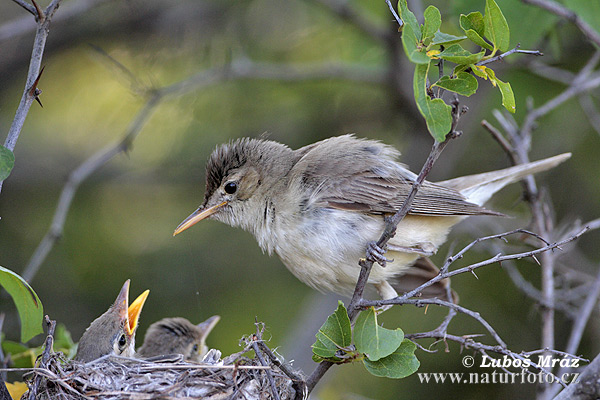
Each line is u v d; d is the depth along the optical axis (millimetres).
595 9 10492
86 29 15719
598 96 13367
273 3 16312
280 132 15633
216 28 16234
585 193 14164
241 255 14312
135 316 9461
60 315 13336
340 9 14617
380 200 8852
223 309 13852
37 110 15883
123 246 14352
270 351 6969
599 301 10984
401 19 6078
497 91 14328
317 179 8945
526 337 13062
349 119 16156
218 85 15539
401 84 14961
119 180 15164
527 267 13500
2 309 12070
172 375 7395
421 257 9648
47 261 13891
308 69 14688
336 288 9211
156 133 15555
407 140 15883
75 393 7164
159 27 15953
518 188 14383
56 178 15117
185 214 14867
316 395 12914
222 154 9703
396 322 13336
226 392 7234
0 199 14820
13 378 8961
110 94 16109
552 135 14430
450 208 9023
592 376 6324
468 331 13172
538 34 11094
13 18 16344
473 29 6336
